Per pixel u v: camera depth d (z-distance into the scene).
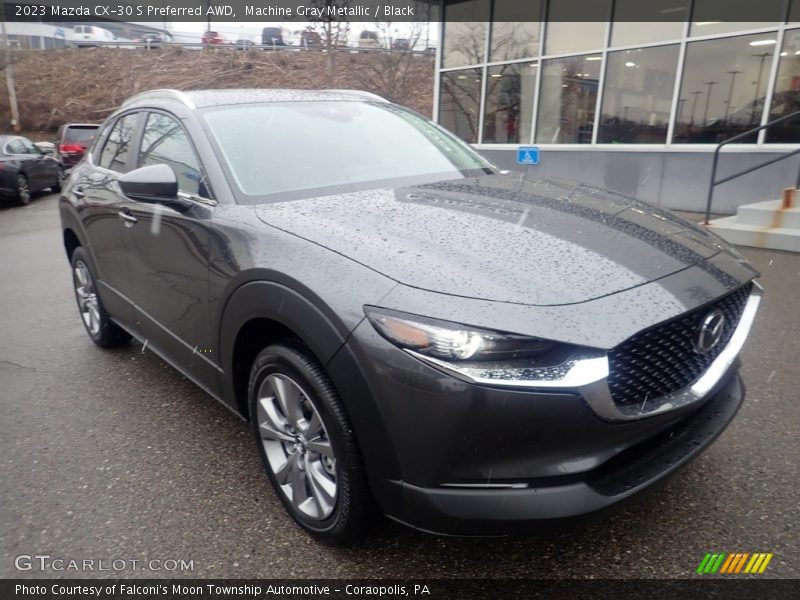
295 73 27.25
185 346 2.93
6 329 4.96
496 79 11.95
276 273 2.13
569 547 2.24
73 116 29.53
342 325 1.90
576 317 1.76
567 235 2.18
